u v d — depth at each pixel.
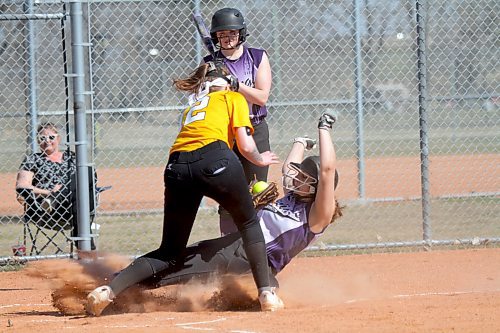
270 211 15.80
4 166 44.25
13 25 33.34
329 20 35.53
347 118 48.91
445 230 28.53
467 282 19.45
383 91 39.50
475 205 33.69
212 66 16.23
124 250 25.88
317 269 22.12
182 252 15.45
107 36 34.19
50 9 29.22
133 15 33.97
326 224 15.67
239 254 15.59
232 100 15.30
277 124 42.00
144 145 43.81
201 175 14.55
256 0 34.38
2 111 35.84
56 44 31.72
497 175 42.34
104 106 35.47
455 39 35.84
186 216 15.05
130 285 15.03
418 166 46.41
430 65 36.50
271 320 14.00
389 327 13.02
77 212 21.53
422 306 15.05
